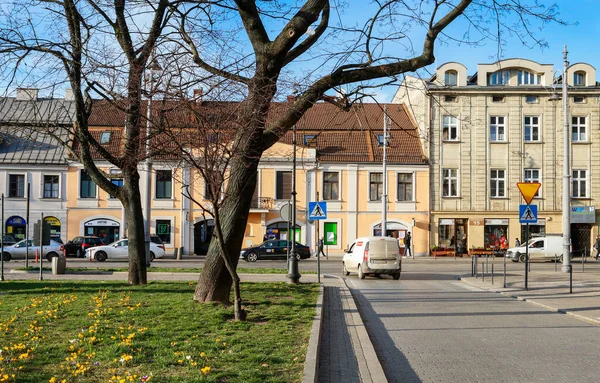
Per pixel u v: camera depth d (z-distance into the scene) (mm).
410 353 9719
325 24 12305
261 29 11688
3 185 45594
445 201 47781
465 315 14328
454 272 30703
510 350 9969
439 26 11672
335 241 47406
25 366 7062
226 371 6984
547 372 8352
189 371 6891
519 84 48781
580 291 19844
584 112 48344
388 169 47594
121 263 35156
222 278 12688
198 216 46656
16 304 12320
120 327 9492
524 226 47844
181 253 41938
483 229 47719
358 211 47562
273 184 47219
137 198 16688
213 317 10750
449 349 10055
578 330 12117
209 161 10141
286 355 8039
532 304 16688
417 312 14867
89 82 13070
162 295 13836
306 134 47531
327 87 11742
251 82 10875
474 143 48094
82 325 9750
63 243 42781
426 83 13641
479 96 48094
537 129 48531
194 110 9898
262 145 11914
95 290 14961
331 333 11055
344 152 47812
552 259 42531
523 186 20109
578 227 48594
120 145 17406
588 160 48281
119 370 6949
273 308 12523
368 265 25812
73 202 46031
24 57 13086
